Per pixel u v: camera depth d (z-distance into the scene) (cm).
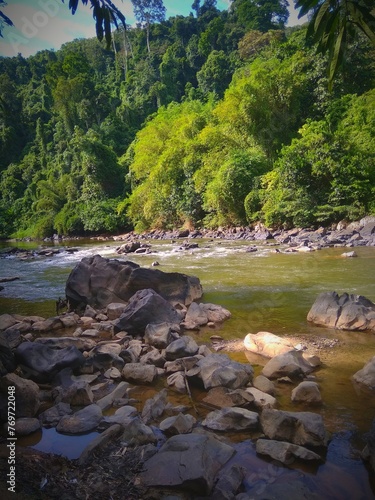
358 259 1445
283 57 3531
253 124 3091
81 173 5028
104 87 7481
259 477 317
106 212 4350
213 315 791
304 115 3206
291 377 506
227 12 7938
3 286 1252
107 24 246
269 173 2730
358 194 2280
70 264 1773
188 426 389
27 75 7356
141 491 302
